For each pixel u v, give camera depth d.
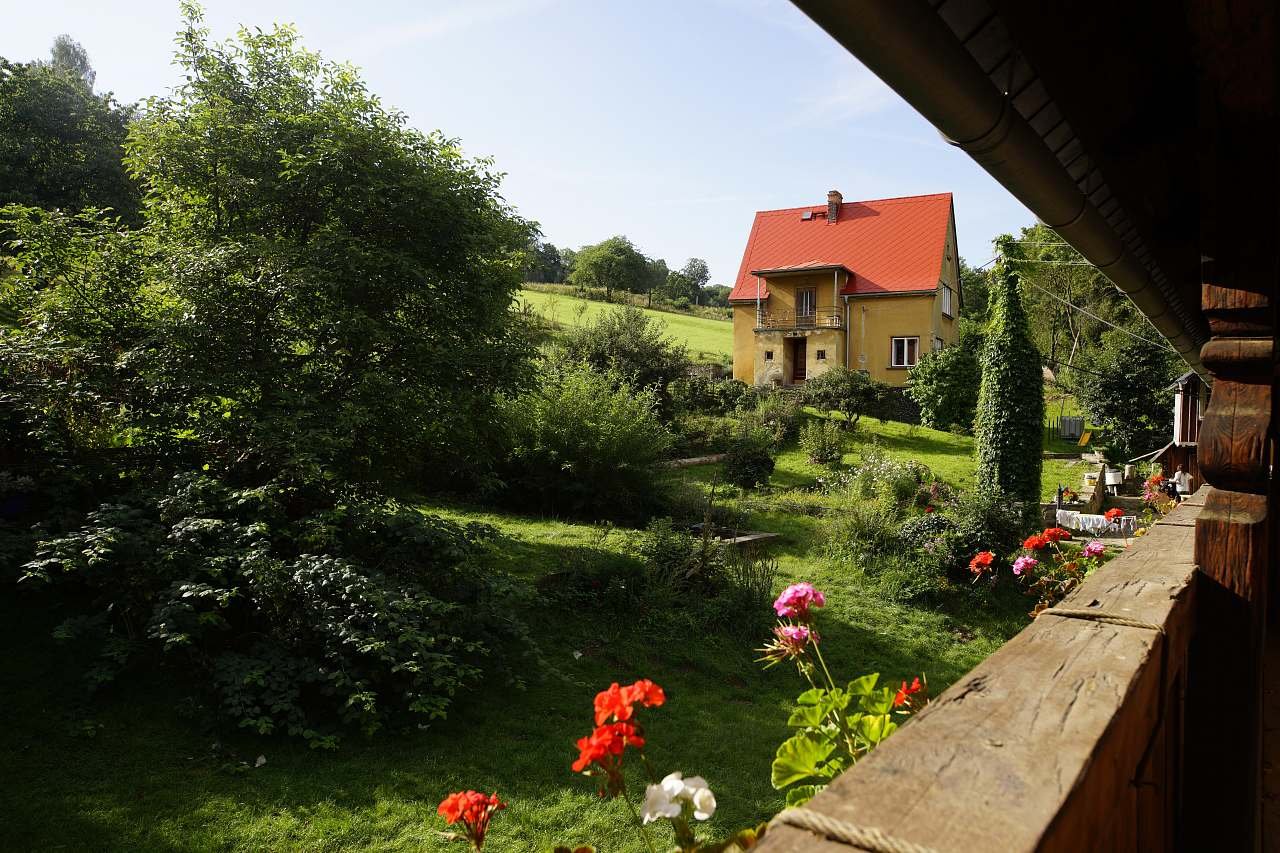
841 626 9.04
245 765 4.90
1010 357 15.34
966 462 20.52
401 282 8.09
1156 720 1.19
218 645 5.99
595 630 7.91
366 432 8.03
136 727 5.11
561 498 13.48
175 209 8.20
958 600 10.19
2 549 5.62
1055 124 1.77
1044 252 37.44
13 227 7.11
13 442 6.78
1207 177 1.99
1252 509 2.03
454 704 6.08
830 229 31.39
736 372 30.47
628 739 1.21
